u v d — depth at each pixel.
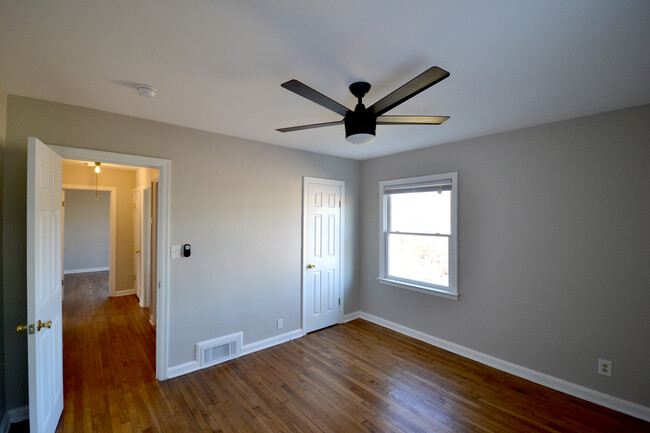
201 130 3.03
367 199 4.48
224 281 3.20
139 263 5.38
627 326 2.37
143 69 1.81
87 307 5.00
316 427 2.20
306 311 3.93
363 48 1.58
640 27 1.37
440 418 2.31
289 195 3.75
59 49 1.59
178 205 2.89
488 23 1.36
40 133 2.26
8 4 1.23
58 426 2.18
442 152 3.55
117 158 2.56
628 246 2.37
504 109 2.42
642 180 2.31
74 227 8.03
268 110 2.49
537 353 2.83
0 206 2.11
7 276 2.14
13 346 2.16
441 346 3.55
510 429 2.19
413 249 3.91
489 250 3.16
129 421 2.24
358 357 3.31
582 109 2.41
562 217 2.69
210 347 3.08
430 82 1.38
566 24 1.36
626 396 2.37
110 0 1.21
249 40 1.51
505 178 3.04
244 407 2.43
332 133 3.12
